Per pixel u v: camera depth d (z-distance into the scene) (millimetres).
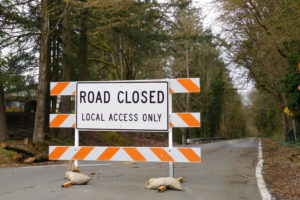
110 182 6578
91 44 24031
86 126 6578
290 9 12086
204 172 8328
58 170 8758
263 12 13445
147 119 6281
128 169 8859
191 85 6137
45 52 13570
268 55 19656
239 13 13438
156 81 6285
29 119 20891
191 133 44750
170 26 19000
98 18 16656
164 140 31750
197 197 5270
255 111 60031
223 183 6637
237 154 14711
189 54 33438
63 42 17453
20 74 17141
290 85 20375
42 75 13492
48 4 13562
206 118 48562
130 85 6410
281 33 12414
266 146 23078
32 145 12672
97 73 28266
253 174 8008
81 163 10688
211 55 34562
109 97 6500
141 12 16000
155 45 20547
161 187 5668
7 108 28828
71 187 5980
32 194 5387
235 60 21562
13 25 13680
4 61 14031
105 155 6465
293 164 10109
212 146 22625
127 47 21516
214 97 48781
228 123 65812
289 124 32062
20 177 7379
